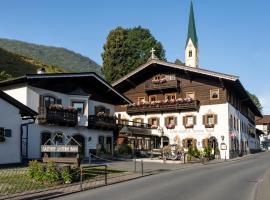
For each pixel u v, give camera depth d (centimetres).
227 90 4853
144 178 2005
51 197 1340
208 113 4853
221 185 1733
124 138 4250
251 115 7281
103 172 2180
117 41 7212
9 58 6512
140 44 7269
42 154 2975
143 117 5312
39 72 3438
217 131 4769
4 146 2483
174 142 5025
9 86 3052
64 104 3322
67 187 1577
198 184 1750
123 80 5341
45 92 3123
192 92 5016
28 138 2906
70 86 3394
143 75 5384
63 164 1795
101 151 3506
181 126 5012
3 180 1683
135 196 1375
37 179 1683
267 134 10881
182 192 1488
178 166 2866
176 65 4991
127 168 2492
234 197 1396
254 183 1836
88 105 3578
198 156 3703
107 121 3741
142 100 5381
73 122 3241
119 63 7175
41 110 3033
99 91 3806
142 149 4169
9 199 1290
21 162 2608
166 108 5059
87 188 1565
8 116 2517
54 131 3153
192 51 7400
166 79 5188
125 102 4009
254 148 7531
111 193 1449
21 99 2977
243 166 2992
